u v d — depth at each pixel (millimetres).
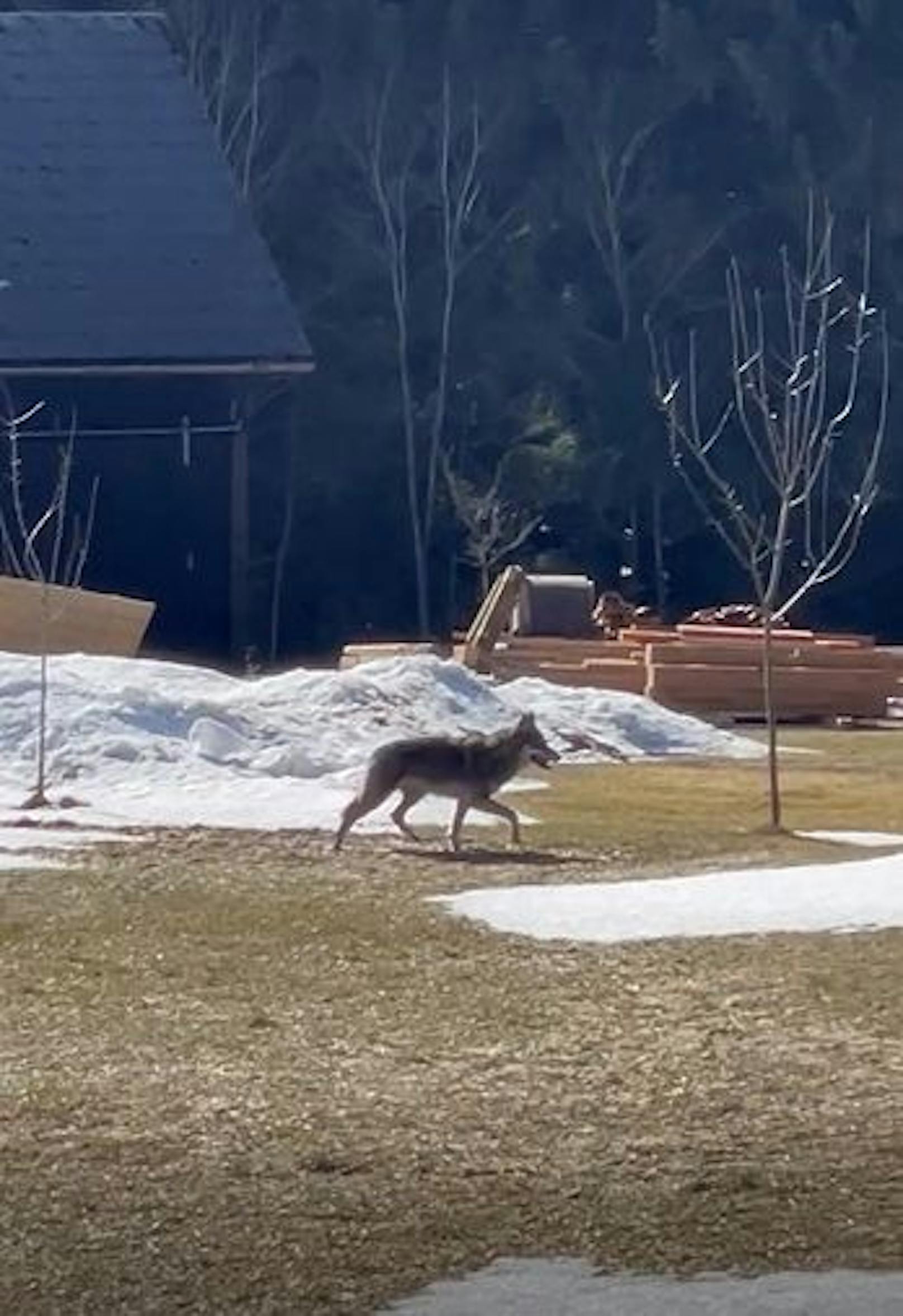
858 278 68562
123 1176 12070
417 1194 11664
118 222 54719
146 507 53219
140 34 59031
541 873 21359
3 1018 16031
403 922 19062
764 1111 13234
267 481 64500
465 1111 13359
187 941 18484
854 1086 13812
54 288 53219
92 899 20250
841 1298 9898
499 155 69312
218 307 53188
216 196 55500
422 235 67938
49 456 52719
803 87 70062
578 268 69062
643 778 30328
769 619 25297
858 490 57625
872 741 37844
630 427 66562
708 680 41406
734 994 16281
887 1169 11961
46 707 28141
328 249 67688
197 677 31516
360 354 66625
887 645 64125
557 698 34375
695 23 70500
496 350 67562
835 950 17531
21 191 55312
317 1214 11352
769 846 23125
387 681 31719
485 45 69938
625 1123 13047
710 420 65938
